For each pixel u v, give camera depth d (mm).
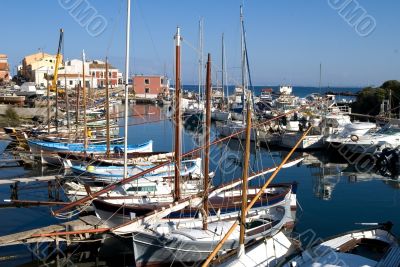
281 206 21562
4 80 121000
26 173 36156
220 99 74062
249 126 15008
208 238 17672
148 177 26281
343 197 29484
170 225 18781
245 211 15555
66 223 19734
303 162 42688
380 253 17328
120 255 19781
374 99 67438
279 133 50031
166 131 65500
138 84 116438
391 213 25781
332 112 56406
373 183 33719
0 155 42094
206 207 19312
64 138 42719
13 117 63594
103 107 68750
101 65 123125
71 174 30781
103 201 20625
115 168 30625
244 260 15688
